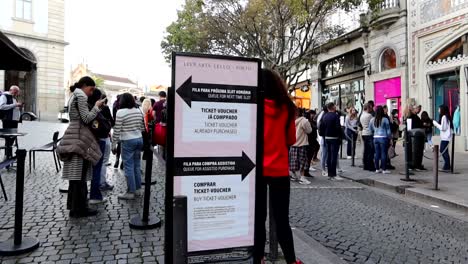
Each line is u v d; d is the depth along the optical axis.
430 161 13.54
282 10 17.48
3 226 5.24
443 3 16.58
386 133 11.29
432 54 17.23
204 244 3.35
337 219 6.47
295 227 5.91
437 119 17.20
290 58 18.67
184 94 3.25
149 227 5.26
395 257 4.80
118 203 6.58
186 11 20.75
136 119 6.84
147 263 4.12
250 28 19.11
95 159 5.85
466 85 15.58
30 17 35.50
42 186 7.72
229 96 3.39
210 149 3.34
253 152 3.49
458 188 8.96
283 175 3.87
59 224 5.39
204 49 21.67
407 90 18.62
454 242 5.48
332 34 20.14
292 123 3.95
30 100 36.00
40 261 4.13
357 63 23.16
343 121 15.32
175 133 3.23
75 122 5.78
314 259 4.39
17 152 4.45
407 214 7.04
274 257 4.31
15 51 6.12
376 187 9.80
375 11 17.48
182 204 3.13
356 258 4.72
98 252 4.41
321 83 27.36
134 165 7.06
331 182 10.08
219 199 3.38
